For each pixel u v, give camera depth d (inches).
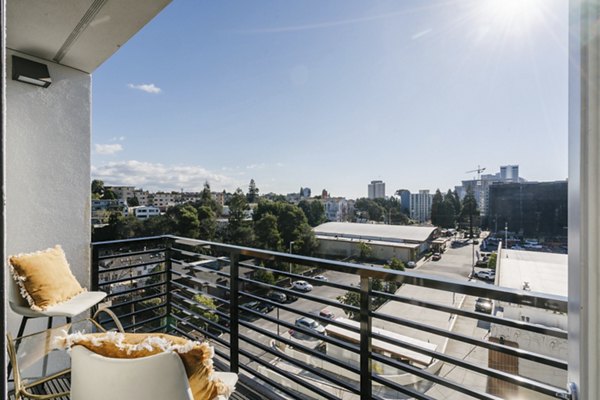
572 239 25.6
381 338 61.5
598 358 22.6
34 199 97.0
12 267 74.0
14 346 56.7
